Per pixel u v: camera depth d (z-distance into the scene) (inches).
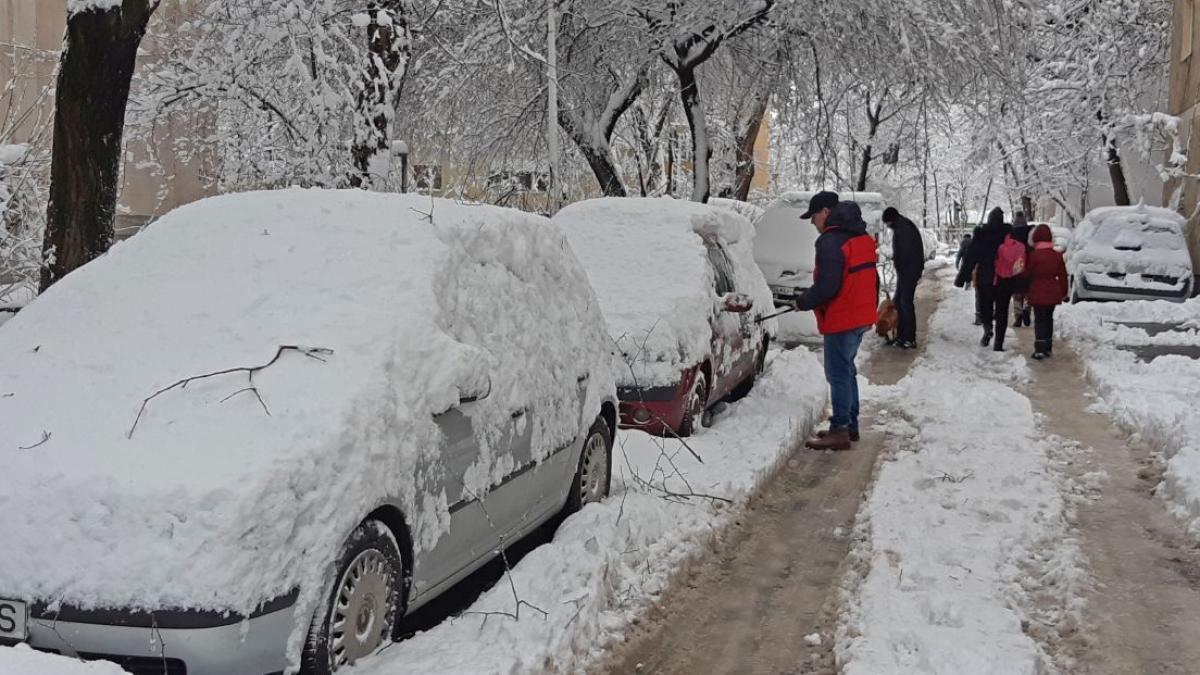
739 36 645.9
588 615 182.2
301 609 142.2
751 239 443.5
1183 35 1019.9
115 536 137.5
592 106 674.2
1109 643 182.9
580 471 238.2
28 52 461.4
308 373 160.6
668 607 205.5
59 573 137.3
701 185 655.8
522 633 167.5
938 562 219.6
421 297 178.5
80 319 181.5
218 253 191.5
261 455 144.3
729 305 357.7
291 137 482.6
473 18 631.8
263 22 416.8
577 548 203.5
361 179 461.4
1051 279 526.6
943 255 2145.7
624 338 316.5
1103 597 204.1
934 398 410.3
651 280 335.9
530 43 621.6
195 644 133.9
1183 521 249.6
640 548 220.7
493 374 192.7
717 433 331.3
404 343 169.3
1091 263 775.1
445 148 717.3
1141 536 242.8
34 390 163.9
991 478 285.9
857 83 649.0
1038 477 286.7
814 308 340.5
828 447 337.1
